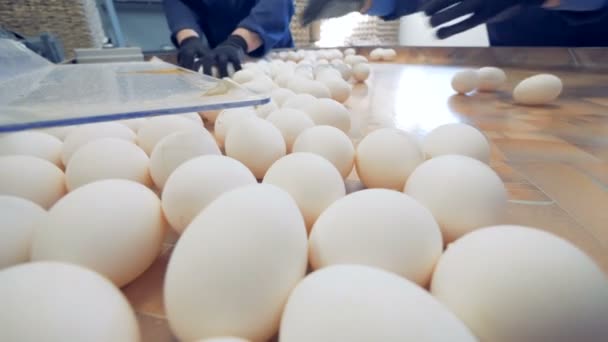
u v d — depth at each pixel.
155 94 0.46
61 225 0.26
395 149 0.41
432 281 0.25
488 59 1.58
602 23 1.43
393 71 1.45
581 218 0.37
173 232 0.37
